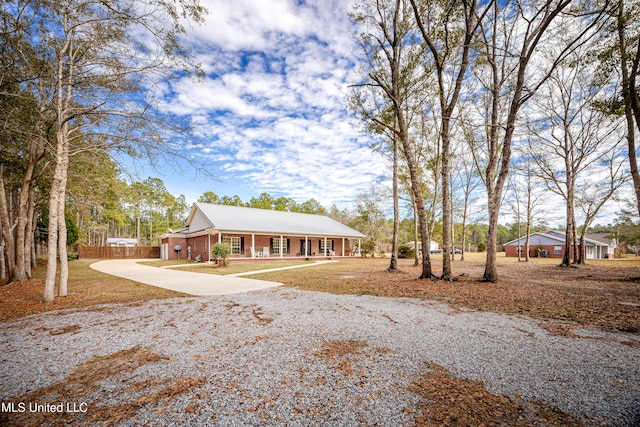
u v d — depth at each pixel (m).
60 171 7.52
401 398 2.69
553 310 5.96
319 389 2.86
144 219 52.69
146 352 3.83
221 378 3.10
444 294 7.81
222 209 24.91
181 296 7.69
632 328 4.74
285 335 4.46
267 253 23.45
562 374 3.17
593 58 10.33
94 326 5.00
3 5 6.43
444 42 10.15
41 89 7.80
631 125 9.99
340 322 5.15
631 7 8.86
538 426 2.28
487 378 3.08
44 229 22.41
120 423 2.34
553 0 8.47
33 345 4.11
